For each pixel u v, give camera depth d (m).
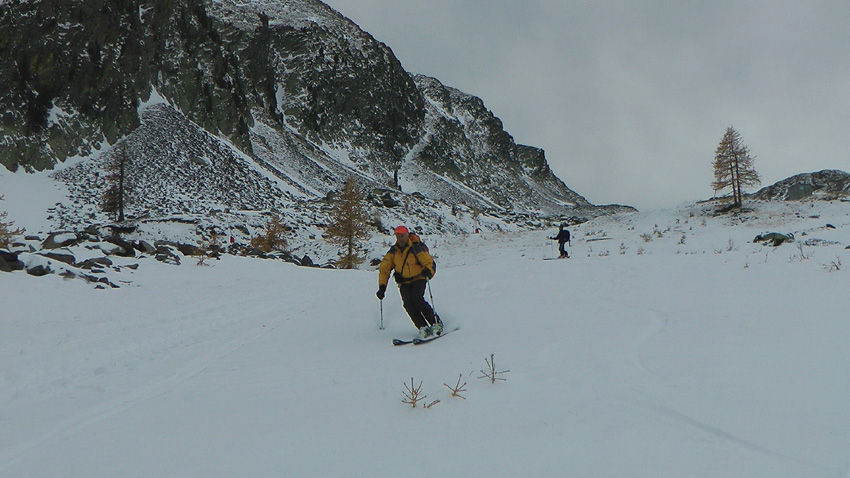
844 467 2.20
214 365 5.41
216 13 120.12
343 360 5.14
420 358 4.80
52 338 6.93
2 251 10.86
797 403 2.94
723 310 5.59
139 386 4.73
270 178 70.12
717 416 2.84
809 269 7.67
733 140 37.75
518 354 4.48
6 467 2.88
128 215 46.78
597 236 32.94
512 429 2.87
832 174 54.72
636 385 3.44
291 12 156.38
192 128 70.75
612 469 2.33
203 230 35.91
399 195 58.00
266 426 3.27
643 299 6.71
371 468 2.53
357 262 31.39
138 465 2.77
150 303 9.93
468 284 9.92
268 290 12.33
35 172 52.28
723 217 35.09
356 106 145.00
